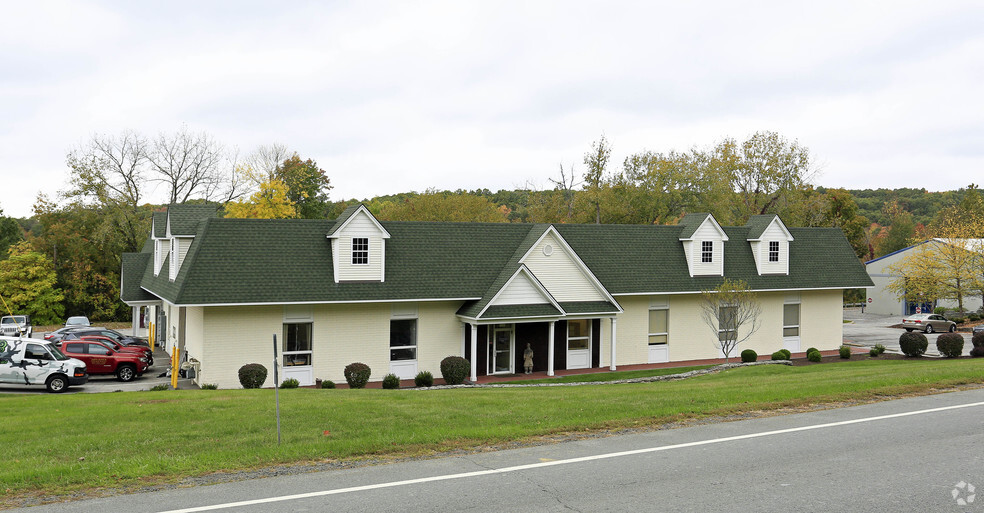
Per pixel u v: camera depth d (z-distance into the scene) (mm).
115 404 18250
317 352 30219
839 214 91562
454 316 32875
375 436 13344
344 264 30453
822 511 8898
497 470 10984
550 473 10797
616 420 14922
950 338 35812
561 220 72750
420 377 29156
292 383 27984
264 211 65312
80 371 26766
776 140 71688
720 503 9242
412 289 31391
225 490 9945
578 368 35594
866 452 12039
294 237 30750
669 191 71375
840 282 41531
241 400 18406
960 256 57031
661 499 9422
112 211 62500
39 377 26141
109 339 32562
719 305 34875
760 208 72750
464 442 12945
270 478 10609
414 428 14164
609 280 36219
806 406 16891
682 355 38469
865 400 17703
